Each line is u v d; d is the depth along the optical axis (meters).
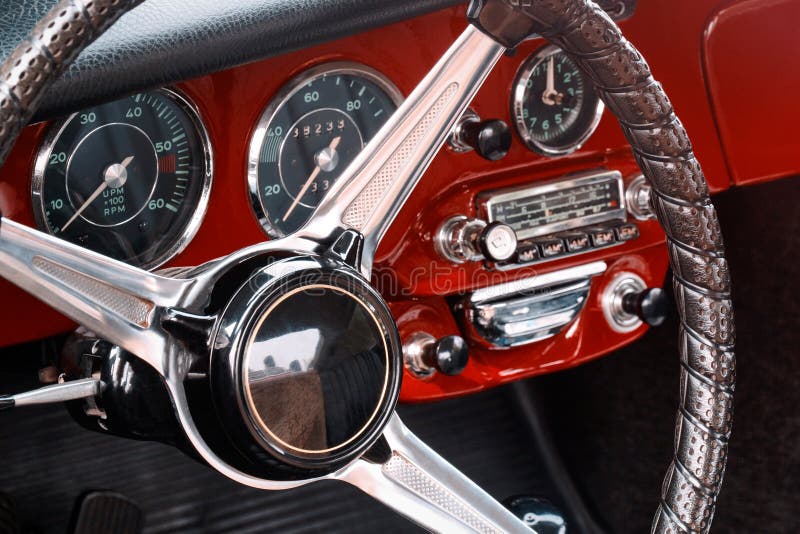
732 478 1.50
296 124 1.23
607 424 1.57
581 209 1.32
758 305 1.47
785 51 1.35
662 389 1.52
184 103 1.17
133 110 1.16
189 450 0.97
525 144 1.29
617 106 0.99
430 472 0.99
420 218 1.27
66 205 1.17
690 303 1.00
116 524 1.36
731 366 1.00
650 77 0.98
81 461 1.44
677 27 1.33
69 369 1.02
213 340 0.93
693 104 1.36
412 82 1.25
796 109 1.37
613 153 1.34
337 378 0.94
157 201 1.19
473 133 1.24
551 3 0.95
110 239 1.19
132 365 0.98
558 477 1.59
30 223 1.15
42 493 1.42
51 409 1.44
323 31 1.15
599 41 0.96
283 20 1.13
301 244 0.96
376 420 0.96
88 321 0.92
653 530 1.01
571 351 1.38
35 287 0.91
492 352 1.35
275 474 0.95
